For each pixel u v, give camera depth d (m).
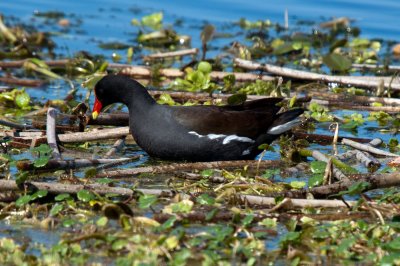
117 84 12.69
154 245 8.66
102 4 24.58
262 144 12.16
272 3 24.45
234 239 9.01
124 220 9.31
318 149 13.46
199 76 16.69
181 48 20.78
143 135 12.38
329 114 15.46
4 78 17.44
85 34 21.70
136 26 22.52
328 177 11.12
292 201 10.17
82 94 16.77
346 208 10.22
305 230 9.20
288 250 8.88
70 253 8.68
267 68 17.98
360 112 16.09
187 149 12.23
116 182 11.30
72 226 9.52
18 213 9.79
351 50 20.75
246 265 8.62
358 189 9.89
